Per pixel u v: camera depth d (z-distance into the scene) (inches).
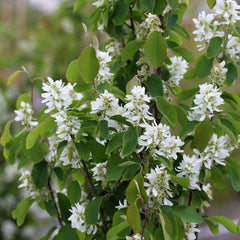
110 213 33.2
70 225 33.0
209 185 34.8
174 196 32.4
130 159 30.5
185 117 33.5
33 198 35.0
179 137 31.5
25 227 49.1
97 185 34.5
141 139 30.1
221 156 31.2
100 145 31.4
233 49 32.4
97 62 30.1
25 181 34.9
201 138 30.7
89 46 30.1
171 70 35.1
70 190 33.2
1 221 49.4
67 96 31.2
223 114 31.9
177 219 30.0
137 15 35.4
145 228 29.9
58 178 34.7
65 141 31.9
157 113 33.4
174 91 35.2
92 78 30.2
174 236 29.4
